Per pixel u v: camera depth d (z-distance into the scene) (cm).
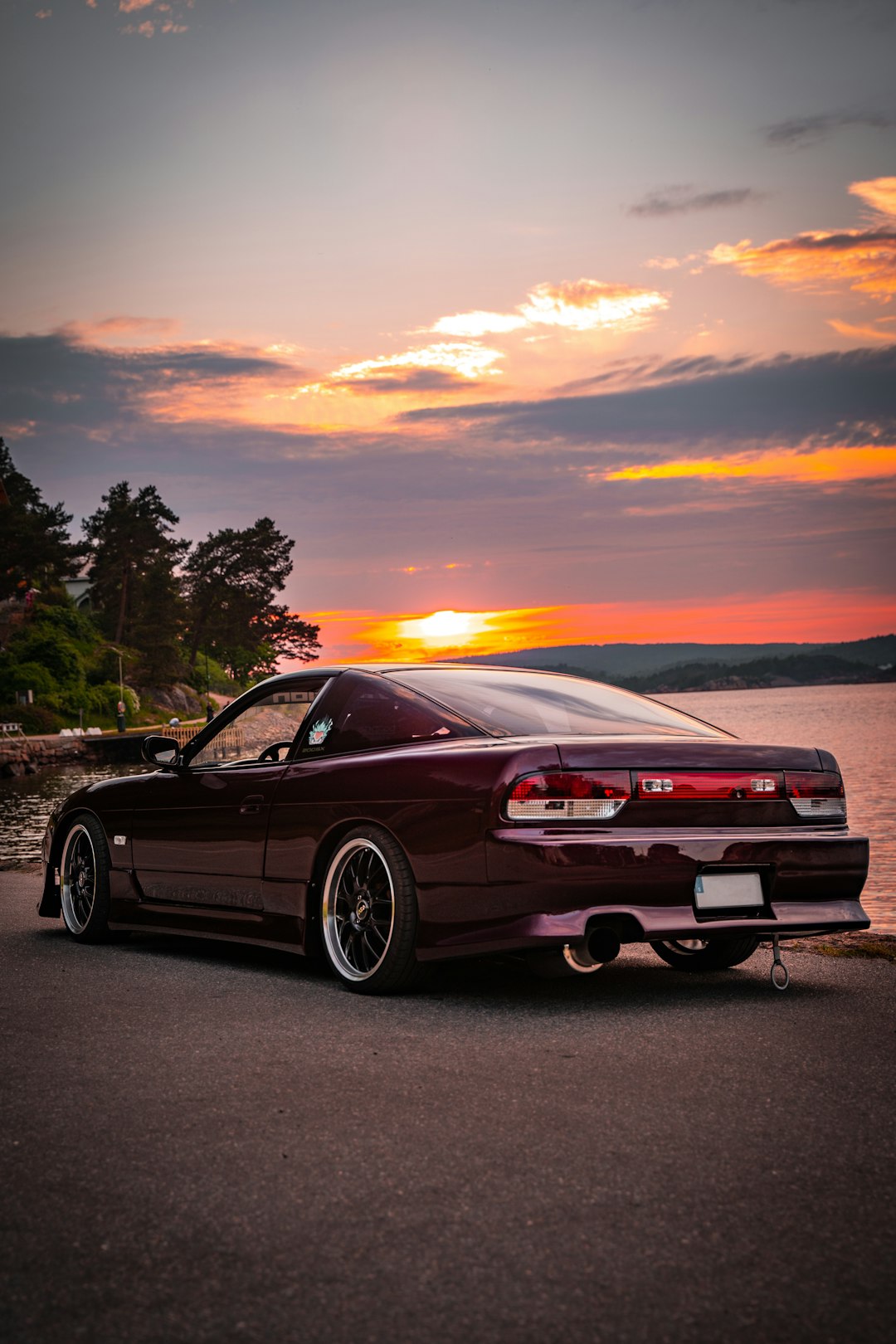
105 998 451
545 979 487
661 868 415
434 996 450
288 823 490
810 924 441
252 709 544
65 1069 348
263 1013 421
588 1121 296
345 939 472
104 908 598
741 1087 323
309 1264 219
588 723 478
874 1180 256
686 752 432
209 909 538
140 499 10794
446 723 467
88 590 11625
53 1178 262
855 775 4356
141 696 10119
